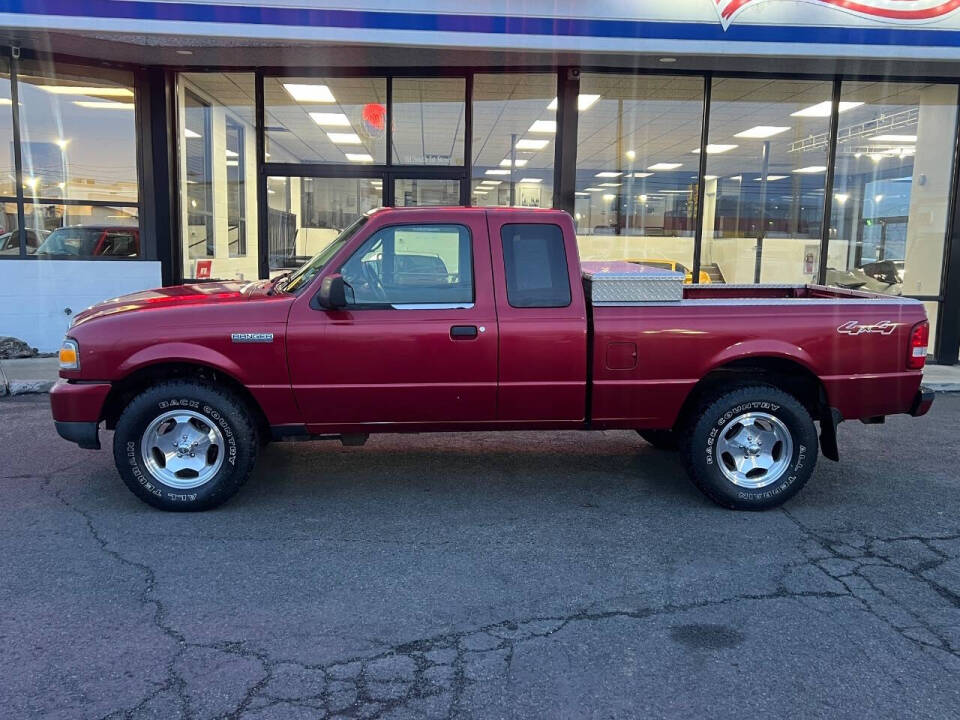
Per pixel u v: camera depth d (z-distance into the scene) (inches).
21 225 395.5
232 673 118.9
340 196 421.1
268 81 410.9
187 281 442.0
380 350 185.5
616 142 414.3
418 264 188.4
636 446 257.0
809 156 424.2
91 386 183.6
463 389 189.0
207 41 350.9
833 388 197.2
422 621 136.2
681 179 420.8
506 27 351.9
